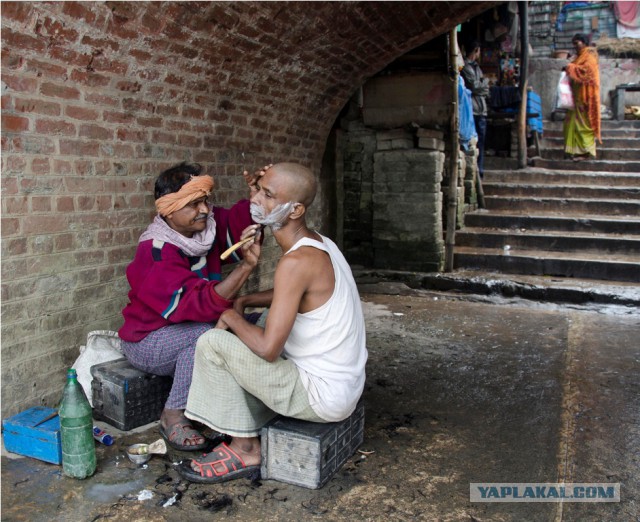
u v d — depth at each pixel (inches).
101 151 131.6
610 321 210.4
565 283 245.6
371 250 281.6
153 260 114.7
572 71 344.2
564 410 135.3
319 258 96.0
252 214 99.7
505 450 116.6
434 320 210.2
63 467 104.5
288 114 210.1
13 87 108.3
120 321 141.6
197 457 111.8
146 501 97.4
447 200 278.7
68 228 124.6
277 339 93.0
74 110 122.7
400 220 269.9
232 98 174.7
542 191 319.6
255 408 104.5
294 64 186.7
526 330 198.5
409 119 261.4
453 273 265.4
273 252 221.1
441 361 167.3
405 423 128.3
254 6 148.3
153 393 124.4
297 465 101.4
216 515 94.0
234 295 109.5
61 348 125.7
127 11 120.3
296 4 158.2
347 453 111.2
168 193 115.5
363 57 212.5
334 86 221.0
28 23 104.0
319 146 246.4
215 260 132.3
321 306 97.7
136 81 135.9
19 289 114.7
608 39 498.6
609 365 164.6
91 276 131.9
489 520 93.7
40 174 116.6
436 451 116.0
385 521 93.0
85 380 125.4
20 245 114.0
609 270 251.3
